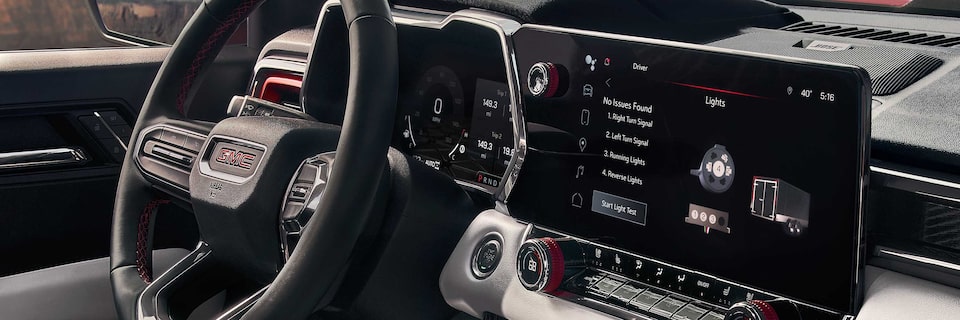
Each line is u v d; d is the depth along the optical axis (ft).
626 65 3.69
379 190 4.03
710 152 3.47
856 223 3.12
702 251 3.55
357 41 3.62
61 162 6.04
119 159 6.27
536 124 4.03
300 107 4.94
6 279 5.66
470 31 4.23
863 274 3.17
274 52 5.82
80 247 6.24
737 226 3.43
